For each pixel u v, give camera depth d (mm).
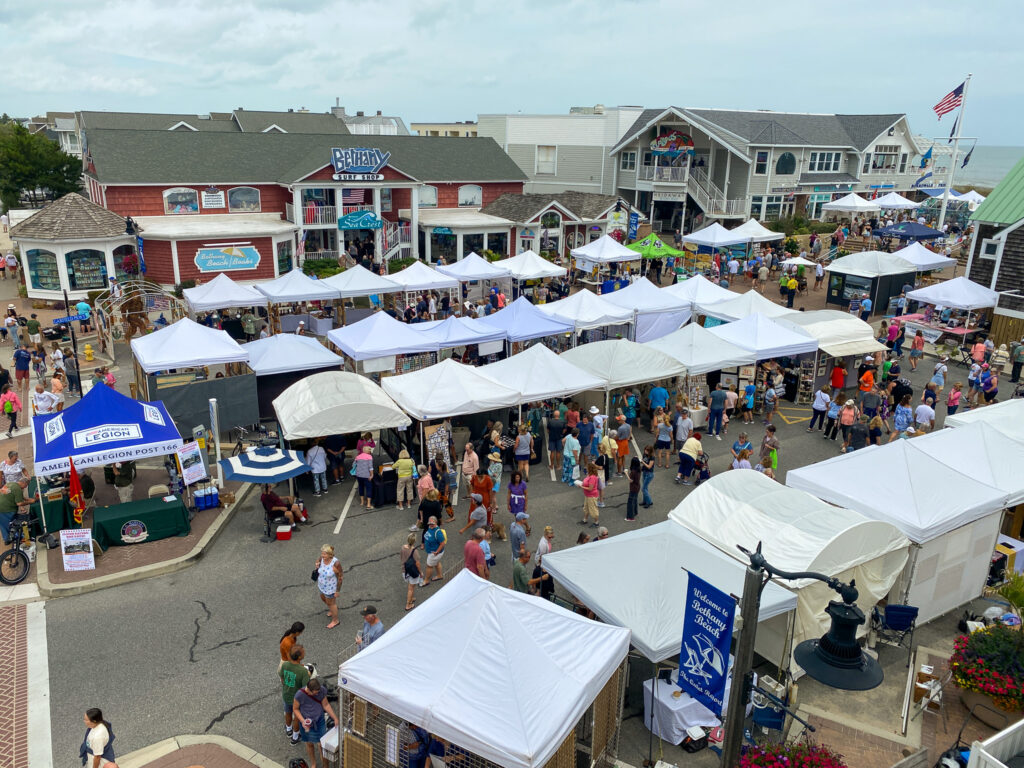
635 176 57406
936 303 29391
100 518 14672
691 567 11039
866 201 51625
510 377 19375
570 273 41219
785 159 54312
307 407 17125
